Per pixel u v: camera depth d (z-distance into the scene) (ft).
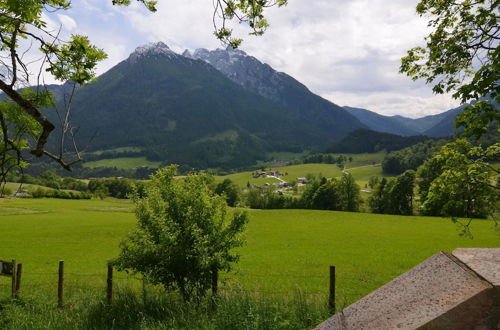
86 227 220.84
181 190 35.47
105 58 23.29
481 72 20.48
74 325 27.04
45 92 22.63
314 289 75.87
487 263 7.32
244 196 435.94
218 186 433.89
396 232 199.00
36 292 43.78
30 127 23.99
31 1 17.58
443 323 6.21
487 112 22.02
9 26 21.88
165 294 35.22
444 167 34.58
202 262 31.01
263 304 25.12
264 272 100.17
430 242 163.73
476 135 22.88
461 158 33.50
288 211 309.22
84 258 130.21
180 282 33.71
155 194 34.73
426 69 28.81
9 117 23.22
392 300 7.80
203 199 34.94
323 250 144.46
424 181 182.50
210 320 24.25
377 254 135.23
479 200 32.50
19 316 29.25
